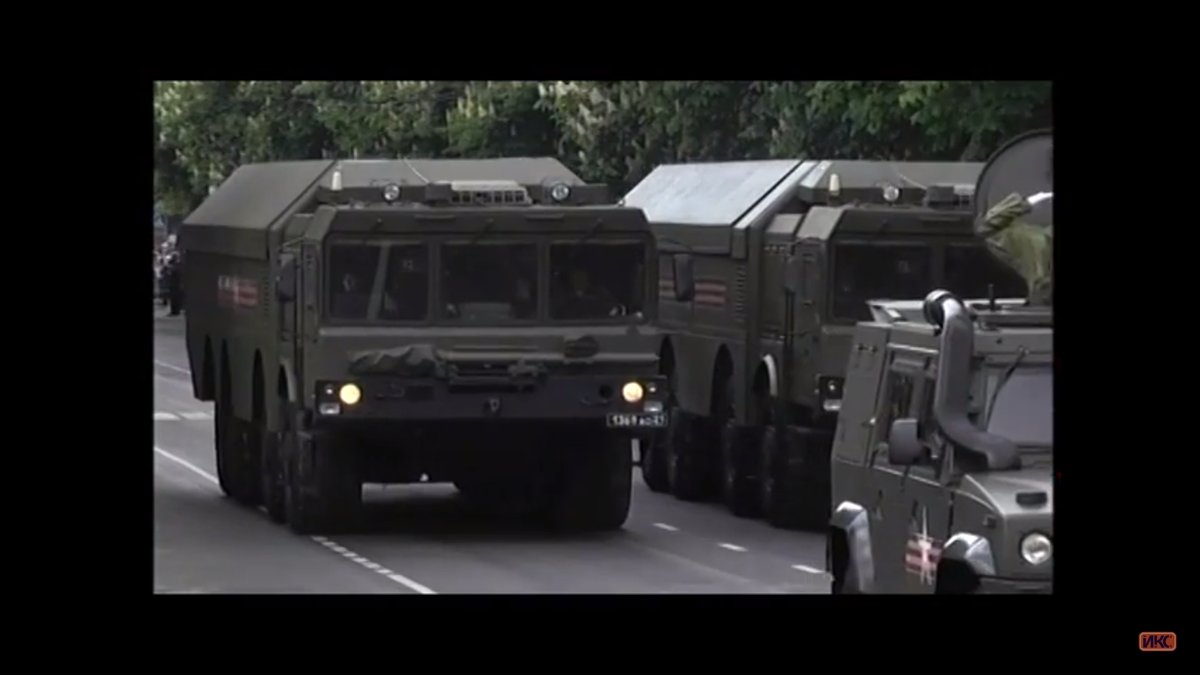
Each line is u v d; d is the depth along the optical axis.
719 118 106.81
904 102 80.38
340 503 63.47
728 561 59.00
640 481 87.56
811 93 86.12
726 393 74.12
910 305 41.59
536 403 61.59
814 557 60.06
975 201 42.50
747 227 71.88
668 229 81.31
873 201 69.88
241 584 53.28
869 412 40.19
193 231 83.38
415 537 63.91
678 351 79.12
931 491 36.62
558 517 65.62
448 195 62.69
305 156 142.62
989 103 79.19
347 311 61.62
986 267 67.00
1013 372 37.06
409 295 61.75
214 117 144.75
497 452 63.06
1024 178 42.50
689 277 63.72
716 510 74.94
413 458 63.06
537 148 124.81
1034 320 37.72
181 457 92.75
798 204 72.06
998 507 34.12
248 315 72.19
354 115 132.12
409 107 130.88
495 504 71.00
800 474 67.81
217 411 77.81
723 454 74.19
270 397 68.44
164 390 131.00
